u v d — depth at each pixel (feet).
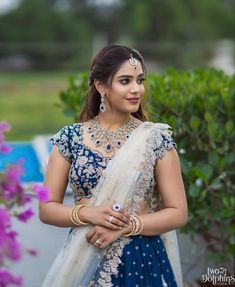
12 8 87.15
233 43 72.33
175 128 13.61
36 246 14.99
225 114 13.96
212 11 81.10
